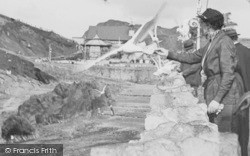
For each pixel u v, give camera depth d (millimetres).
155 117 5102
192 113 4840
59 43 148875
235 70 4633
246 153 4309
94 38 117812
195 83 6367
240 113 4363
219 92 4312
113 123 28547
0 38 118250
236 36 4996
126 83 78875
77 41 126812
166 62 8969
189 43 8094
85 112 33250
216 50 4488
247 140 4336
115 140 20953
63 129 26922
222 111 4367
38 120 30797
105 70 88812
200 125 3477
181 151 3291
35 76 61406
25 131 24188
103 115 32812
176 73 8625
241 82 4555
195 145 3320
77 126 28109
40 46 138500
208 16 4605
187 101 6383
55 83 62188
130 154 3273
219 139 3498
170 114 4984
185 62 4980
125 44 4254
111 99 41812
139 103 42781
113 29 120000
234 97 4398
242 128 4344
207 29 4684
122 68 91250
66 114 31969
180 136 3426
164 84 7848
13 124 24000
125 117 31266
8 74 55469
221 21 4617
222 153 3529
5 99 42188
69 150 19578
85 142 21328
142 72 90375
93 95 35656
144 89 60531
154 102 6758
